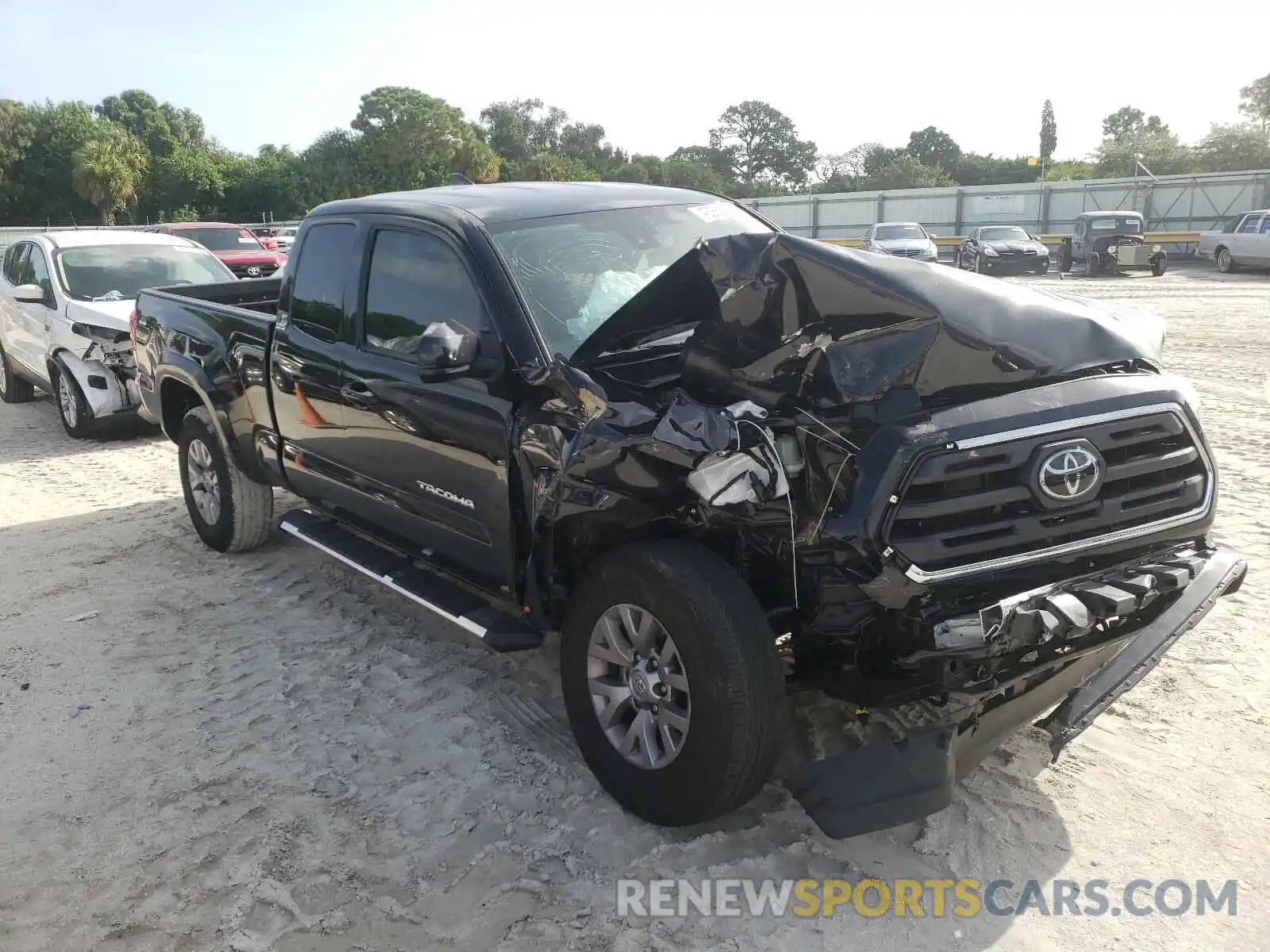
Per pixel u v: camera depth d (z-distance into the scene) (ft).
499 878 10.03
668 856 10.28
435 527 13.25
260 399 16.71
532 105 396.57
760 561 10.27
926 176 316.60
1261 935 8.91
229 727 13.14
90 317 28.58
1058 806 10.75
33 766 12.39
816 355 9.48
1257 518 18.99
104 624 16.52
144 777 12.05
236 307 18.71
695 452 9.14
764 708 9.43
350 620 16.44
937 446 8.93
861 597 9.27
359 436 14.19
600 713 10.87
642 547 10.05
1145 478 9.92
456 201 13.76
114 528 21.50
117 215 236.02
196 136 358.23
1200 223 112.47
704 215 14.61
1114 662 9.61
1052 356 9.74
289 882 10.09
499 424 11.52
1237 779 11.07
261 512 18.95
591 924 9.36
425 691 13.96
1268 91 217.97
